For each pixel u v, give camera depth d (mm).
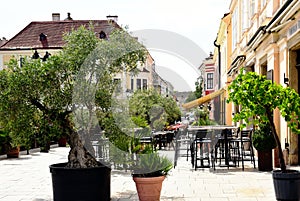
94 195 6910
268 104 7039
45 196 8055
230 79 23812
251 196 7742
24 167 12570
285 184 6922
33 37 38594
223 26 25641
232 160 11688
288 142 10883
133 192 8258
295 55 10859
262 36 12328
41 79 7168
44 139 7434
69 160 7266
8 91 7207
